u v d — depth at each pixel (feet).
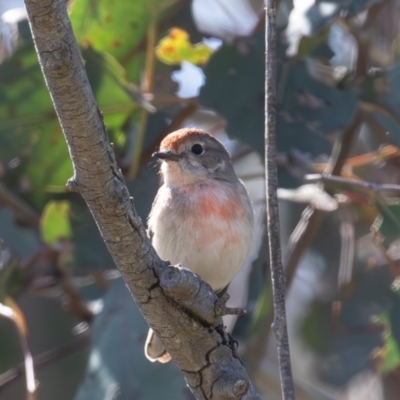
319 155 32.89
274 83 21.90
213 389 22.62
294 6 34.35
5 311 32.22
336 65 41.50
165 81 38.83
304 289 47.16
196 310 21.89
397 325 36.04
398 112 34.68
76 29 36.17
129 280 21.56
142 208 36.19
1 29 38.34
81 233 36.86
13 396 41.75
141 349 33.17
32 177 37.09
